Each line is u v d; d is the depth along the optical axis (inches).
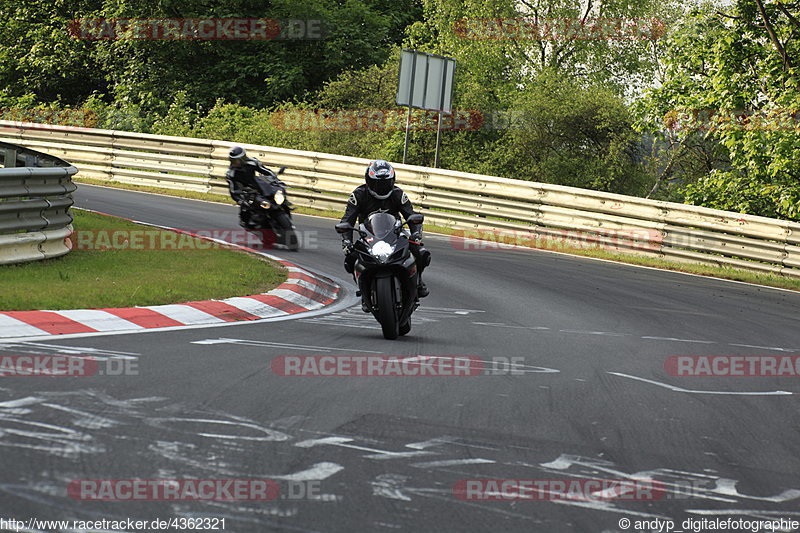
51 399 535.5
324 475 436.5
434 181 2126.0
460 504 409.4
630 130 2913.4
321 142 3127.5
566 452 509.0
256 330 878.4
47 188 1109.1
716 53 2358.5
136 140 2495.1
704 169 3058.6
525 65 3518.7
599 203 1913.1
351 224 930.1
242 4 4042.8
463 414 582.9
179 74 4082.2
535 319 1083.3
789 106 2121.1
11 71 4345.5
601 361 824.9
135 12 4008.4
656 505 427.8
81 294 927.7
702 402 673.0
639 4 3550.7
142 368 647.8
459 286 1334.9
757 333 1082.7
